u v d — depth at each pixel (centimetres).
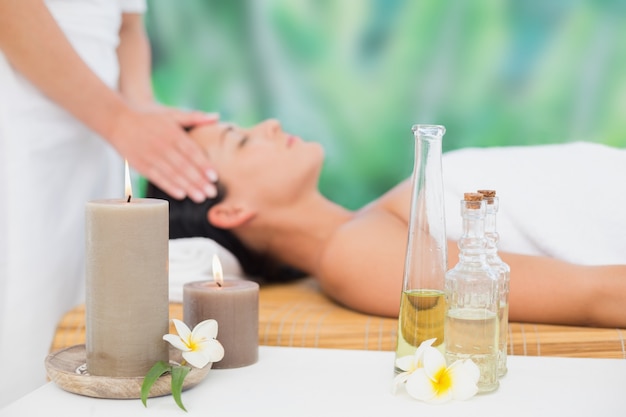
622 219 154
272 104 228
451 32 220
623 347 132
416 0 221
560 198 160
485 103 221
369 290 154
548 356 124
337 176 228
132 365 100
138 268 100
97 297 100
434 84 222
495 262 105
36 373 167
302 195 191
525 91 219
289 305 166
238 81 228
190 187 187
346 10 223
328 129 227
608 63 215
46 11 165
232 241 189
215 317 112
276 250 193
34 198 168
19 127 167
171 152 186
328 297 178
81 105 174
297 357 119
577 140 217
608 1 213
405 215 168
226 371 111
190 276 165
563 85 217
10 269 165
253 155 189
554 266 145
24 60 165
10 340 165
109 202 102
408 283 104
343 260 159
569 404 96
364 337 142
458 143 223
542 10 216
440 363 97
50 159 174
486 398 98
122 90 213
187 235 189
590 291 140
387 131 225
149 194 192
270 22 226
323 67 226
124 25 213
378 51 223
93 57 183
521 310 144
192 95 229
